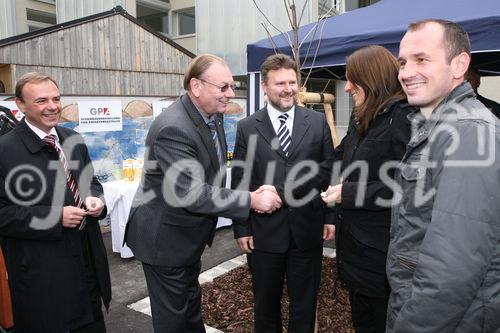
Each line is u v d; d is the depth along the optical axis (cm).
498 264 118
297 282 248
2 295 275
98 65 752
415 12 319
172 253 203
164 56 860
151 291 209
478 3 292
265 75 240
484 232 112
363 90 193
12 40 638
